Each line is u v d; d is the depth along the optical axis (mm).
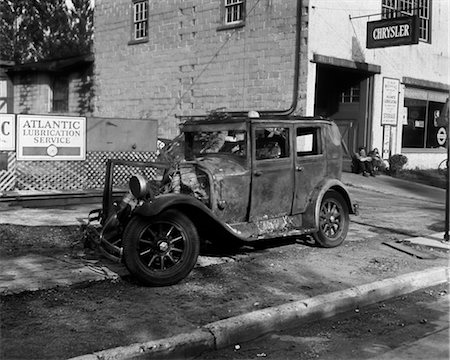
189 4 19734
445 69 21781
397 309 6410
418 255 8398
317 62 16391
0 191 11797
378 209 13094
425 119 21297
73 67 24750
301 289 6574
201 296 6168
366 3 17844
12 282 6273
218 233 7082
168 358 4766
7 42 26516
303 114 16266
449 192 9430
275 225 7762
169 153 8281
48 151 12320
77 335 4934
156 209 6121
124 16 22391
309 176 8148
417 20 15992
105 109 23516
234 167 7320
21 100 27391
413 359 4871
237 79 18203
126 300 5926
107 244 6582
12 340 4781
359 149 18469
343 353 5016
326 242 8609
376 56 18516
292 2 16500
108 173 7086
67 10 25719
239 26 18047
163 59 20828
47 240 8352
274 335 5496
